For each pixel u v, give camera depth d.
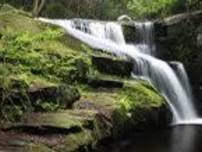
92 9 28.27
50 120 8.16
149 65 15.17
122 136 10.59
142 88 12.39
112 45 16.42
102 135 9.34
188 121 14.36
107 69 12.91
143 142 10.38
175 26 18.42
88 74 11.91
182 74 17.06
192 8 19.67
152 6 23.25
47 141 7.39
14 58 9.87
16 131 7.53
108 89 11.81
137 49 18.22
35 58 10.47
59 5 25.78
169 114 13.22
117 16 29.11
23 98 8.38
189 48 18.11
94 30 18.05
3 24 12.36
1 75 8.45
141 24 19.33
